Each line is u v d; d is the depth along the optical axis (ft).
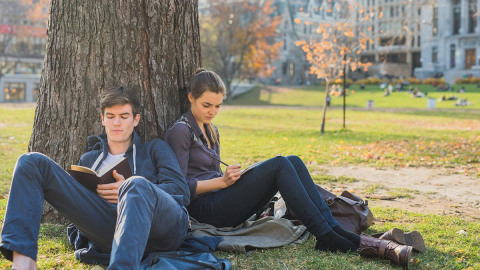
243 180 11.45
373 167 30.45
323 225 11.23
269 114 96.12
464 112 102.12
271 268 10.35
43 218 13.62
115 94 10.99
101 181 9.75
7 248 8.05
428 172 28.50
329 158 34.63
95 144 11.65
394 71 262.26
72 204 9.24
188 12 14.20
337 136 52.37
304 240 12.21
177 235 9.84
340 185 23.90
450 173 28.12
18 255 8.16
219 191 11.80
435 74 236.02
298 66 271.69
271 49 175.63
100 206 9.54
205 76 11.98
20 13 195.42
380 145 43.60
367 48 280.72
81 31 13.14
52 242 11.84
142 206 8.40
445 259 11.32
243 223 12.36
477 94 153.07
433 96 154.51
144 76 13.44
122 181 10.05
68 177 9.28
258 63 172.86
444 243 12.90
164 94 13.71
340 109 120.78
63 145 13.38
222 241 11.33
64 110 13.35
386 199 20.40
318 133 55.88
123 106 10.98
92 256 10.31
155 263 9.43
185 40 14.12
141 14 13.34
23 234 8.24
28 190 8.57
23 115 75.51
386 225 14.78
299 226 12.58
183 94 14.15
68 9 13.16
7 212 8.37
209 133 12.60
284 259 10.93
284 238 12.01
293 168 11.35
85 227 9.53
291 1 275.18
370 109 120.16
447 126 70.28
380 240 10.80
